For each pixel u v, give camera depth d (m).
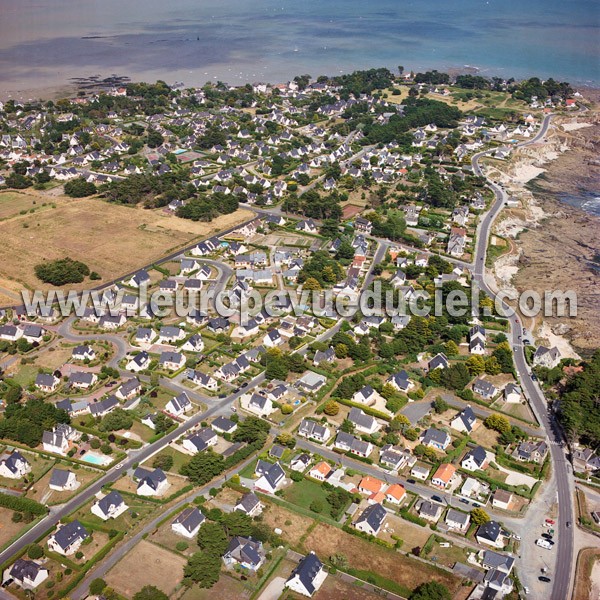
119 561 156.88
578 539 167.50
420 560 159.50
